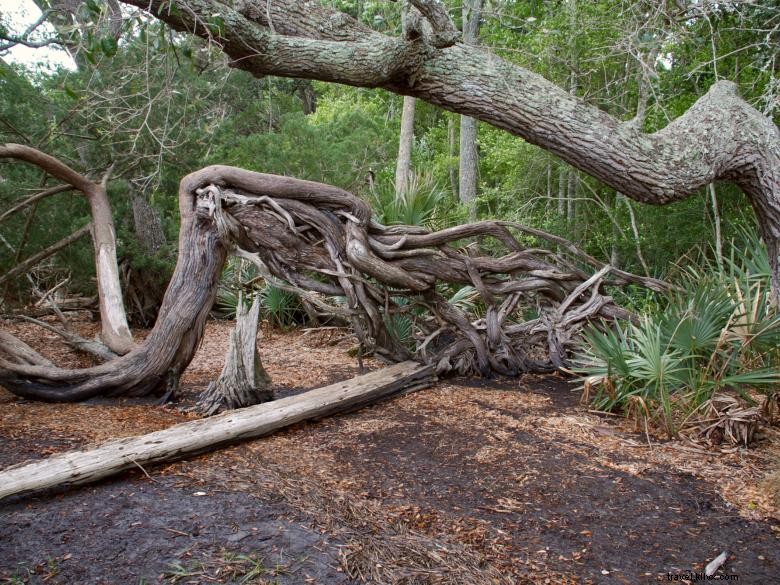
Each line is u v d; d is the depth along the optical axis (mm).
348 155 10516
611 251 9883
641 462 4105
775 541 3104
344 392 5113
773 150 5508
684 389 4891
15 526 3006
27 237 7660
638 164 5316
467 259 6375
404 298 7180
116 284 6637
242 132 11930
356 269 5875
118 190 8805
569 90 9492
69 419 4816
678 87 8930
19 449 4055
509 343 6625
